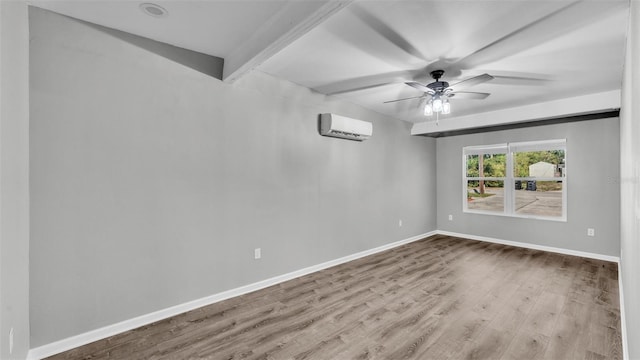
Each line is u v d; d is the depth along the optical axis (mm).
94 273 2260
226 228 3014
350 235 4402
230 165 3035
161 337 2320
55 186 2090
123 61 2381
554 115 4184
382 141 4984
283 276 3525
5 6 1547
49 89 2062
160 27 2326
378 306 2863
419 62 2883
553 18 2088
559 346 2197
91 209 2240
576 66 2934
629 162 1923
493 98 4039
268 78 3291
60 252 2115
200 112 2812
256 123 3244
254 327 2477
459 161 5980
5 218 1555
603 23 2131
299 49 2633
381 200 4957
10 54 1625
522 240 5168
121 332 2377
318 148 3916
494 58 2768
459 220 6000
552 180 4875
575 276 3656
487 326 2482
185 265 2734
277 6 2049
